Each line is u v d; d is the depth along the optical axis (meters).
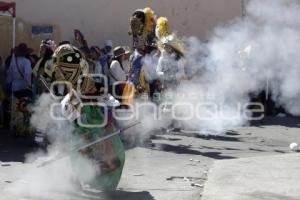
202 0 15.12
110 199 6.25
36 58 11.27
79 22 14.55
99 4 14.66
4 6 10.73
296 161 8.21
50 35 12.97
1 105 11.58
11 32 12.73
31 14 14.18
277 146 10.05
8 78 10.77
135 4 14.84
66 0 14.41
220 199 6.16
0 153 8.91
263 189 6.59
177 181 7.14
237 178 7.12
